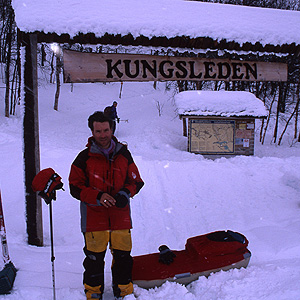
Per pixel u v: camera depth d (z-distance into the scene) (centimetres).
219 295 262
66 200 622
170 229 508
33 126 417
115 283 266
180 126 2447
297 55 488
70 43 431
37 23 388
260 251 367
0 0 2473
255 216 550
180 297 261
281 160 1092
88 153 262
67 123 2520
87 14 407
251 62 483
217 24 443
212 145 1597
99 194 242
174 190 729
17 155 961
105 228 255
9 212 540
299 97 2520
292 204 621
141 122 2447
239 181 799
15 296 267
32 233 422
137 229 508
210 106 1586
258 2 2625
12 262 335
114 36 414
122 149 268
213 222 529
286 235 409
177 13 445
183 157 1466
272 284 276
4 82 3117
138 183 271
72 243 444
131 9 432
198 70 471
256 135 2606
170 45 452
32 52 407
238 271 300
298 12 511
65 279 303
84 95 3431
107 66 443
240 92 1681
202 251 301
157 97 3628
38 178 266
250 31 449
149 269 288
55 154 977
